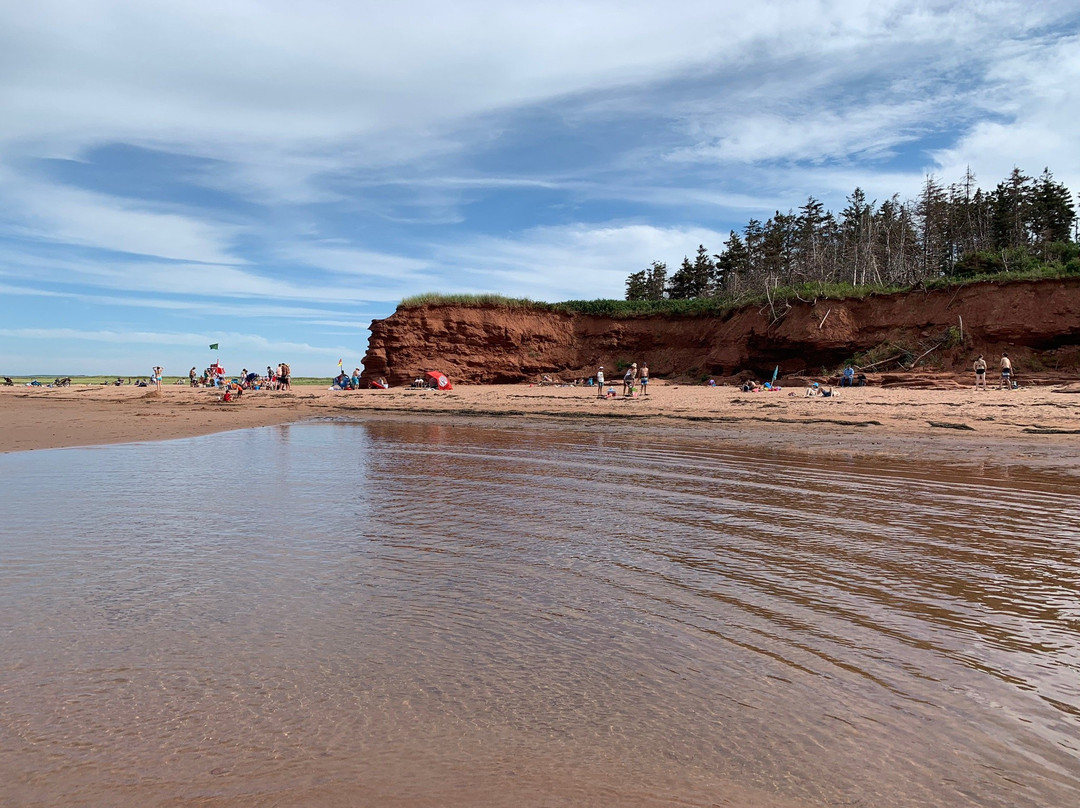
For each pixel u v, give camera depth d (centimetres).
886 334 4309
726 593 618
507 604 591
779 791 324
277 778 332
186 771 337
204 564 704
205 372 6700
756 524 897
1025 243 6391
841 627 534
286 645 498
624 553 756
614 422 2653
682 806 310
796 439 1955
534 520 926
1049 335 3791
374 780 330
